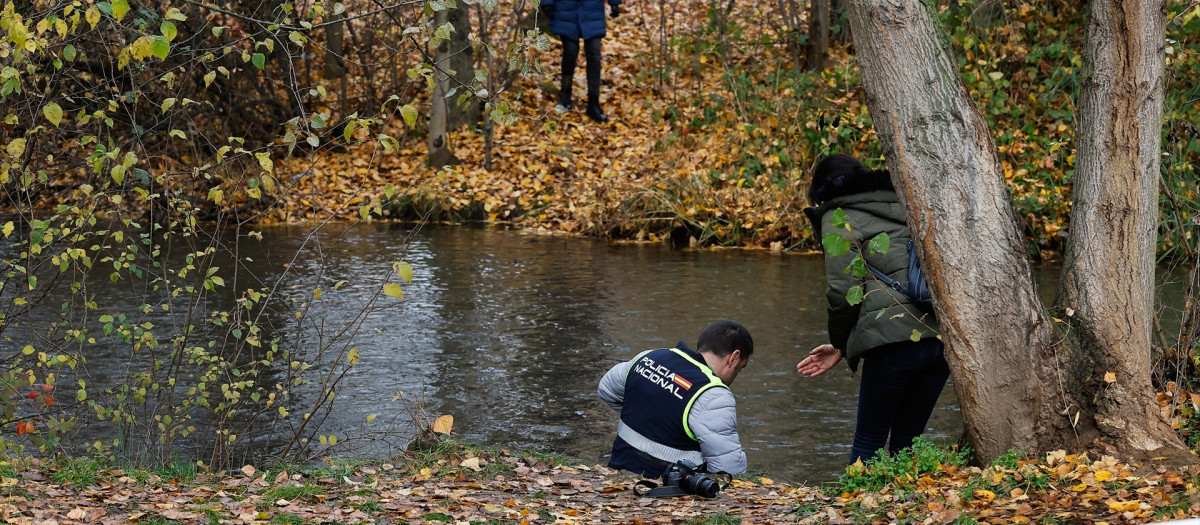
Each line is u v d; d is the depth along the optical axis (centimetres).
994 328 420
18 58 456
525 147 1541
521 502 432
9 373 504
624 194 1309
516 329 823
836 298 463
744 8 1942
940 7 1386
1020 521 355
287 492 439
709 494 432
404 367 721
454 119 1594
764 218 1217
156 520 388
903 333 452
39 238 496
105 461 507
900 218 466
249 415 623
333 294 940
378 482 464
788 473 533
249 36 518
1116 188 434
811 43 1600
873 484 444
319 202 1416
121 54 440
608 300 923
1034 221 1127
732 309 886
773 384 683
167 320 825
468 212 1407
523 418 619
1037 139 1230
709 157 1391
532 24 1733
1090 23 443
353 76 1598
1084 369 428
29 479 442
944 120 417
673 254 1167
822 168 491
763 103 1437
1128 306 432
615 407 489
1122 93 432
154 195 521
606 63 1797
